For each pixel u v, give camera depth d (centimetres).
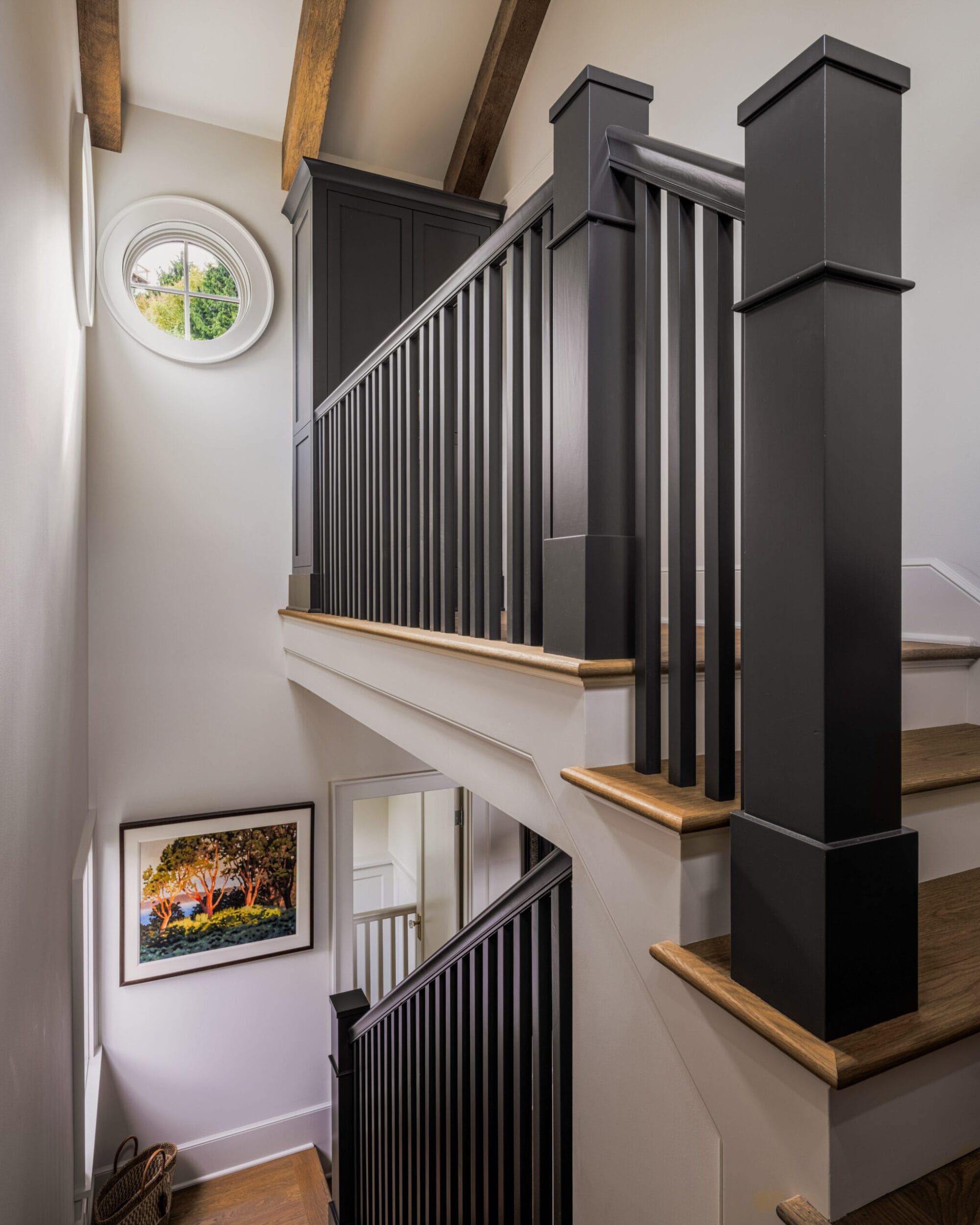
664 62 279
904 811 107
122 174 351
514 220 140
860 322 74
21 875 148
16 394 142
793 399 76
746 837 81
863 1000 73
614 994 105
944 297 187
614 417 111
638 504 109
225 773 374
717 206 89
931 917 98
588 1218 114
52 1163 191
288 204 378
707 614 93
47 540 191
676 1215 93
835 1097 69
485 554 158
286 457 387
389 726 214
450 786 424
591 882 110
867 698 75
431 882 524
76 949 261
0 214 124
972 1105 79
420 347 196
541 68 365
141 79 347
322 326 352
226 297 378
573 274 114
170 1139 356
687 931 90
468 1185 170
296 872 385
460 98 392
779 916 76
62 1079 217
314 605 334
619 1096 105
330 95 371
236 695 376
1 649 129
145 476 357
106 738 348
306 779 392
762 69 235
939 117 186
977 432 180
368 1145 255
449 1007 177
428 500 189
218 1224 331
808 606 74
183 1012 361
